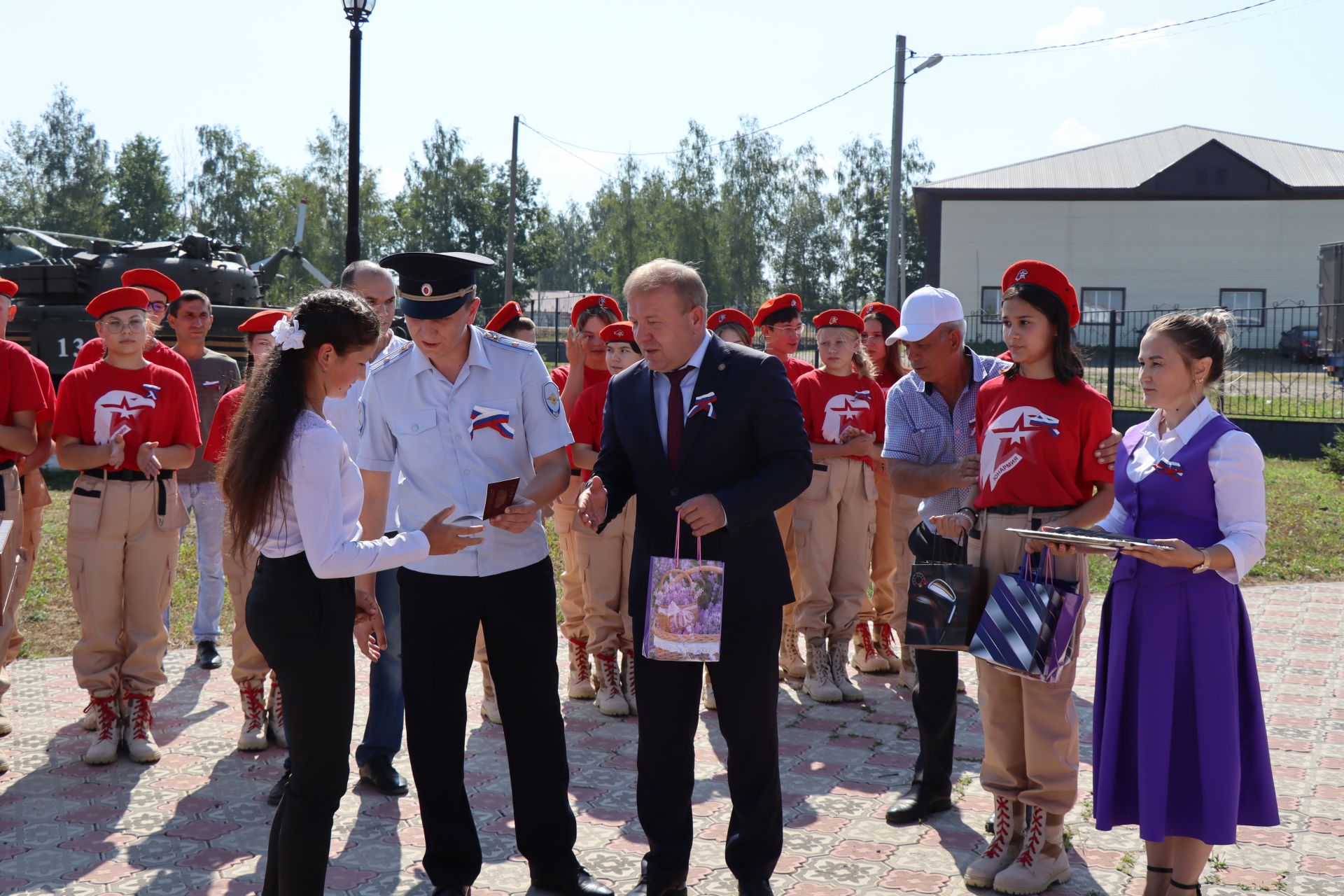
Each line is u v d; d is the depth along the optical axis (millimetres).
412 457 3801
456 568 3705
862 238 63406
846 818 4480
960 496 4473
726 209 64625
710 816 4504
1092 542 3248
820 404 6133
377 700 4789
